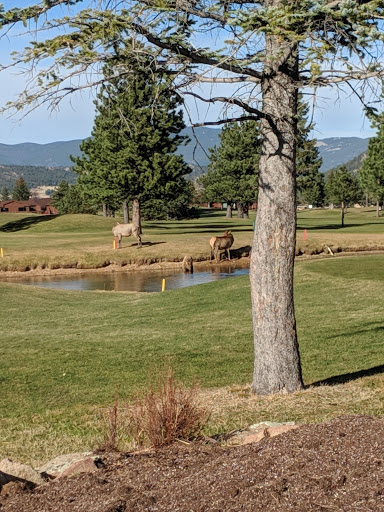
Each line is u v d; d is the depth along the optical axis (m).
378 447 4.43
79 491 4.57
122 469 5.01
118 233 46.62
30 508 4.40
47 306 25.09
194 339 17.22
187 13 8.29
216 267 43.03
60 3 7.99
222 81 8.40
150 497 4.20
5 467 5.12
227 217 97.00
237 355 15.00
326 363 13.25
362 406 8.15
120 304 25.27
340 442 4.66
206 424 7.50
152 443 6.00
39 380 13.48
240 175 75.44
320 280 24.64
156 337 17.80
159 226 72.38
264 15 7.29
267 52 8.55
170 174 49.28
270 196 9.30
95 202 57.47
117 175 48.12
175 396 7.04
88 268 43.22
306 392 9.41
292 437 4.96
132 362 14.79
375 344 14.74
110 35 7.75
